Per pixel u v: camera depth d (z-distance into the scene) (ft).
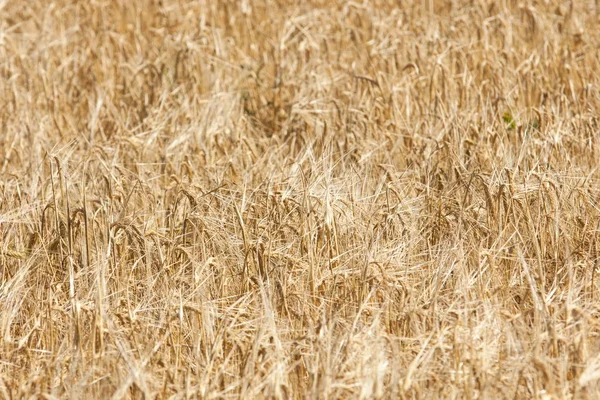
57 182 43.29
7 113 57.62
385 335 30.89
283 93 58.44
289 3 76.23
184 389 30.22
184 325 34.12
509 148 46.11
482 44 62.23
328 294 35.73
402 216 39.52
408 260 36.88
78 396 29.76
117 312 34.17
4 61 66.28
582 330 30.73
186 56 61.67
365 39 68.18
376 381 28.73
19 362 33.19
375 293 34.76
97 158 46.37
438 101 52.70
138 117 56.34
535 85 55.26
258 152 50.88
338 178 42.50
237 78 61.11
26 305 36.68
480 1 68.13
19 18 77.30
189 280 36.09
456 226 37.99
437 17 68.08
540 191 39.06
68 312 34.58
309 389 30.83
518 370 30.12
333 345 31.65
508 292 35.47
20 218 41.22
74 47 69.67
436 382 29.66
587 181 41.63
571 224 39.14
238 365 31.89
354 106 53.67
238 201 41.09
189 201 40.24
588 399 28.91
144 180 44.29
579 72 57.00
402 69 58.39
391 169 43.32
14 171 48.06
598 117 49.29
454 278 36.09
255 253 37.01
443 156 45.75
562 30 65.87
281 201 38.86
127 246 38.34
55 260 38.96
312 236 37.47
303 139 50.80
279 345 30.63
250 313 34.45
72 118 57.41
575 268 36.42
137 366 30.14
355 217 38.83
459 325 31.71
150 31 73.77
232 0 74.02
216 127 51.21
